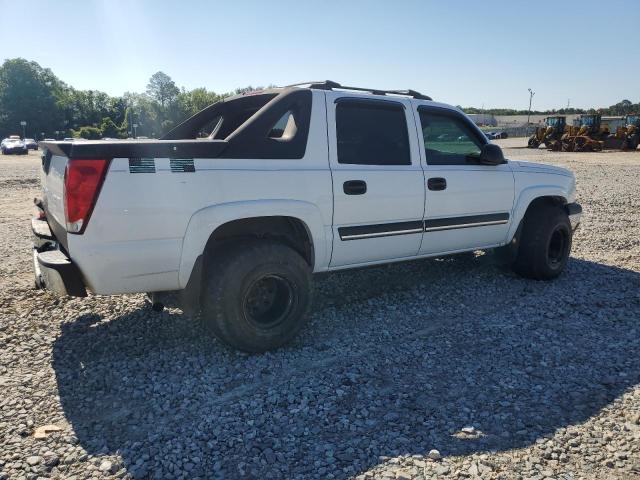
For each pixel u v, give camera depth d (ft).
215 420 10.35
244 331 12.82
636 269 21.29
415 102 16.34
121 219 11.41
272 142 13.35
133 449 9.43
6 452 9.30
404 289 18.53
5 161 101.24
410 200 15.65
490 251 20.47
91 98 388.37
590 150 117.50
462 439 9.74
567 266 21.67
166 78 396.16
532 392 11.43
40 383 11.76
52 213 13.47
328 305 16.93
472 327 15.12
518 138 234.79
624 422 10.26
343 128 14.71
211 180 12.30
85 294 11.96
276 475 8.76
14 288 18.17
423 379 12.03
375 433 9.93
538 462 9.07
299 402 11.03
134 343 13.92
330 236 14.25
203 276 12.93
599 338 14.34
